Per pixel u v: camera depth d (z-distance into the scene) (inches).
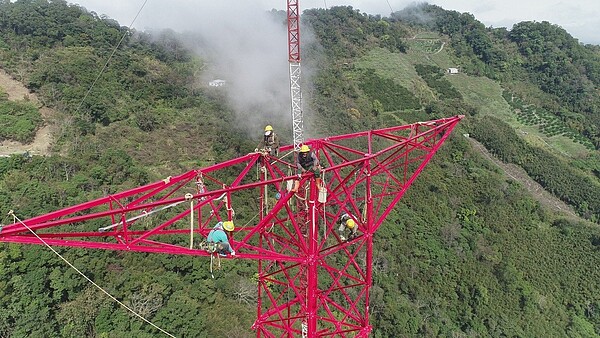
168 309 1555.1
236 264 1982.0
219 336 1567.4
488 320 2447.1
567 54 6727.4
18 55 3152.1
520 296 2682.1
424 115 4758.9
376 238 2652.6
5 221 1676.9
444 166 3752.5
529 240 3223.4
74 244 617.6
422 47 6766.7
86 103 2822.3
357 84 4982.8
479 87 6072.8
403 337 2081.7
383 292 2290.8
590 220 3865.7
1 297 1382.9
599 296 2923.2
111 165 2352.4
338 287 1000.9
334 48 5629.9
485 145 4520.2
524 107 5856.3
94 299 1498.5
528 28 7071.9
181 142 2928.2
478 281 2620.6
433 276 2556.6
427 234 2871.6
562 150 5029.5
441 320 2329.0
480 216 3297.2
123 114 2974.9
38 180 2058.3
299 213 959.6
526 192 3789.4
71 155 2370.8
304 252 858.8
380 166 1002.7
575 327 2664.9
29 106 2652.6
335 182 2508.6
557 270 3046.3
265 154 902.4
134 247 661.9
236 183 882.8
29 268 1464.1
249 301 1819.6
